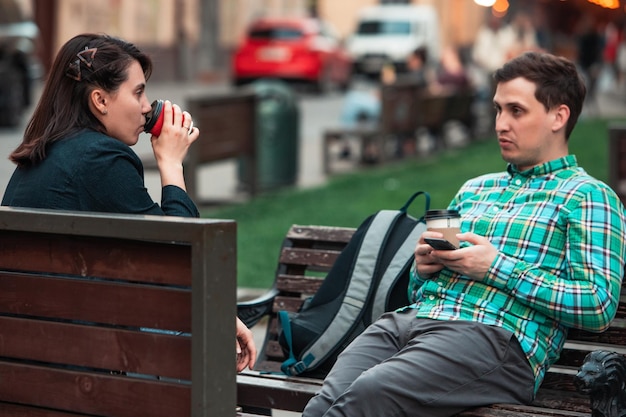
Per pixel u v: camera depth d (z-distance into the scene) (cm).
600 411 579
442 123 3197
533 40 4128
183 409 515
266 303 808
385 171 2644
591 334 677
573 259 638
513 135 672
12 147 2625
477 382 624
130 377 532
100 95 639
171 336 518
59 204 610
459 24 9775
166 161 648
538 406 667
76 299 546
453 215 641
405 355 627
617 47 6012
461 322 641
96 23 4959
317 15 8019
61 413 553
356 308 723
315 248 834
